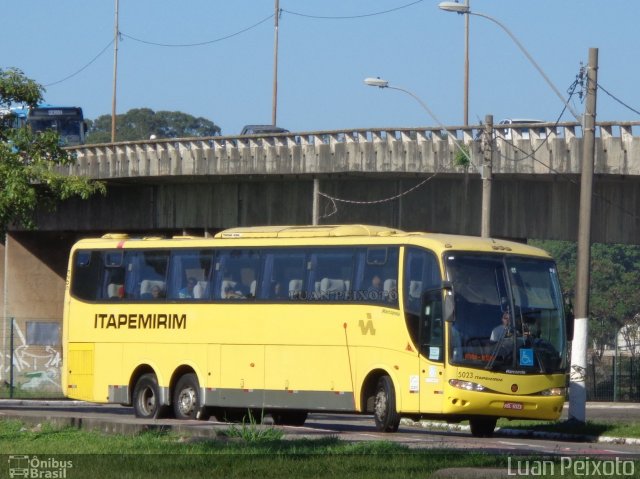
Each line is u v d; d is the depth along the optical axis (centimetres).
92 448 2614
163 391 3962
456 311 3297
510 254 3416
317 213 7044
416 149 6688
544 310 3416
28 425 3238
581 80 4022
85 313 4203
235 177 7650
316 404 3588
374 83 5616
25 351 8662
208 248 3931
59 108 10469
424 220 6981
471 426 3612
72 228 8806
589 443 3366
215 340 3856
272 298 3741
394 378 3391
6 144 5475
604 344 12838
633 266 13862
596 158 5988
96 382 4147
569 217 6456
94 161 8256
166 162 7775
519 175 6406
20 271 9625
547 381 3362
